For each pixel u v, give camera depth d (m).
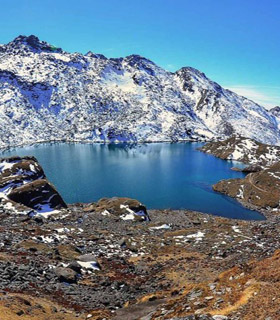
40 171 112.44
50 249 48.12
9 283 31.41
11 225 64.88
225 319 20.00
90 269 44.41
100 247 57.69
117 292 37.56
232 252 55.47
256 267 29.19
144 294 37.47
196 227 85.50
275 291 22.11
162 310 26.55
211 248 60.78
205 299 25.36
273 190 128.50
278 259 29.06
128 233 73.62
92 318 27.22
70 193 139.75
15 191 92.12
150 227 82.31
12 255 41.28
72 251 49.69
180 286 38.81
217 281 29.55
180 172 188.75
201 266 48.12
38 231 60.38
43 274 37.16
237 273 29.62
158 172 187.88
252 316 19.70
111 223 83.06
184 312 24.05
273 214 110.81
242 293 24.12
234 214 112.31
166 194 139.00
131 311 29.69
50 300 30.30
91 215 89.12
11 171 106.44
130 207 96.69
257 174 146.00
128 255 56.16
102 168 198.75
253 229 77.62
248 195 130.50
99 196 135.25
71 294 34.06
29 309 24.88
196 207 120.75
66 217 83.94
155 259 54.47
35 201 92.06
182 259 53.94
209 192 143.38
